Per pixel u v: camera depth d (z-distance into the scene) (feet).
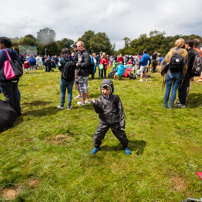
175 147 9.61
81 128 12.05
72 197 6.40
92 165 8.17
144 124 12.69
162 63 15.37
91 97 20.43
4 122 11.96
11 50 12.78
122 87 25.71
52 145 9.94
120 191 6.62
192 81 29.89
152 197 6.33
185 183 6.99
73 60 14.64
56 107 16.80
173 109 15.85
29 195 6.53
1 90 13.32
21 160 8.63
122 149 9.46
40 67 69.36
